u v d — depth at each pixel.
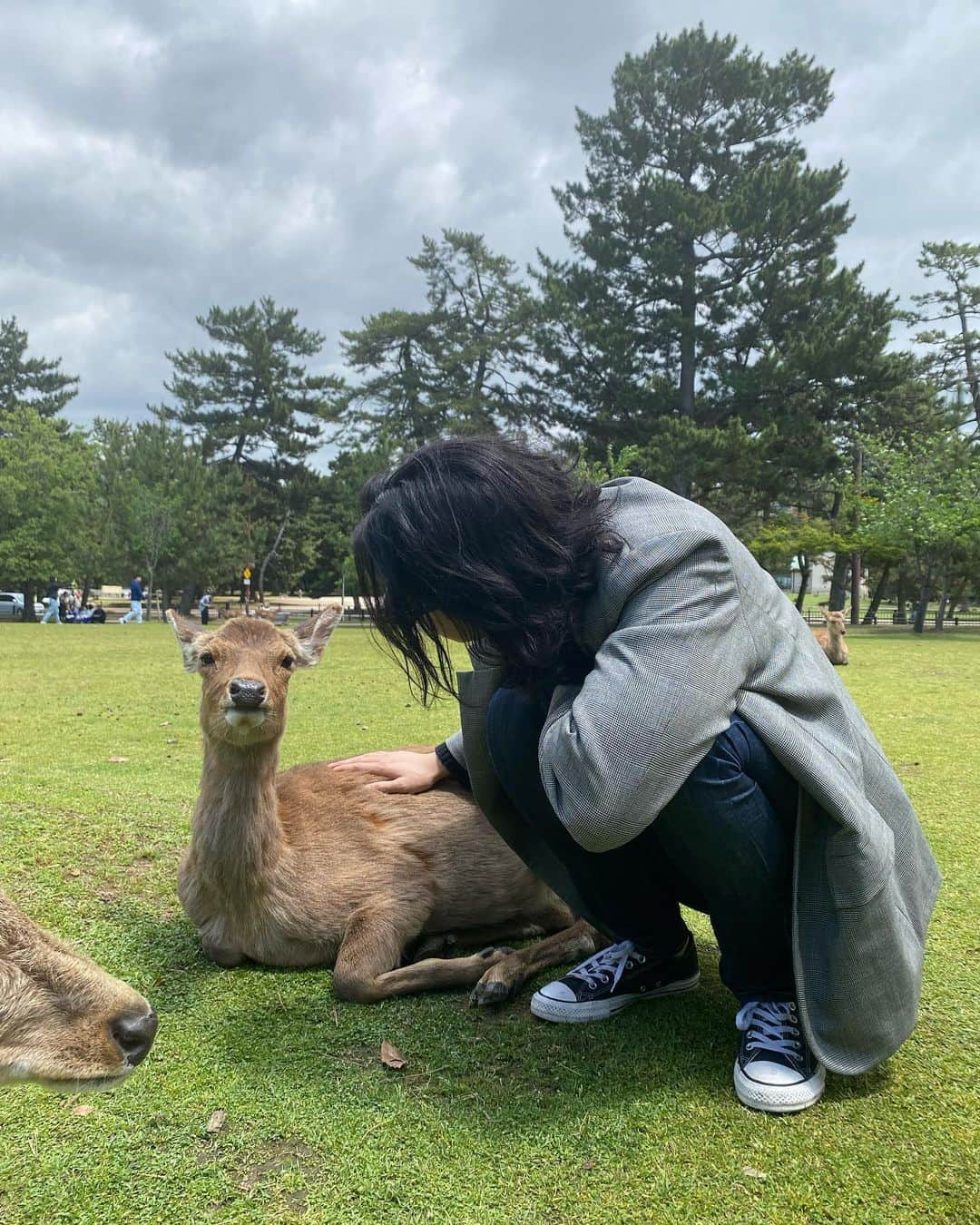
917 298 36.00
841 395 27.91
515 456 1.81
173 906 2.93
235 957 2.57
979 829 4.02
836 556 33.75
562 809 1.76
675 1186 1.59
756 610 1.87
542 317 28.75
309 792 2.89
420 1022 2.23
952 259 35.22
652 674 1.71
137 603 28.91
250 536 37.22
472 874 2.83
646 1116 1.80
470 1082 1.93
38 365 52.31
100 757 5.42
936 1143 1.72
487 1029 2.19
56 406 52.44
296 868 2.56
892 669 12.85
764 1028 1.93
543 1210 1.53
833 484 30.28
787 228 26.73
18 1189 1.58
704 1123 1.78
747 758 1.78
